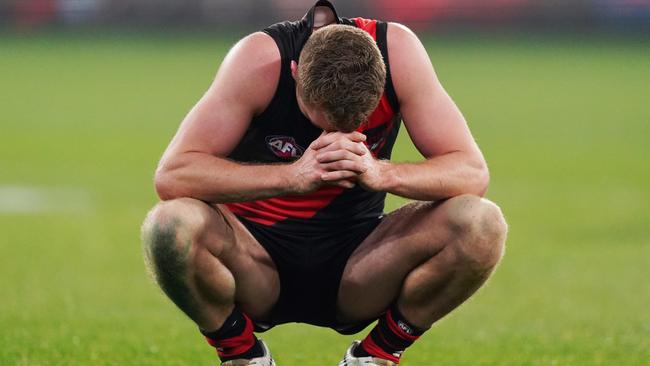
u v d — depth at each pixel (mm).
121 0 159375
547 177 61844
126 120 89562
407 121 16031
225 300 15719
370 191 16641
